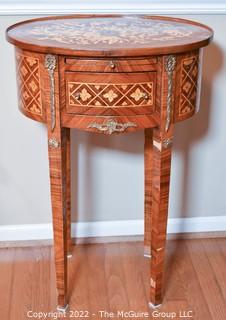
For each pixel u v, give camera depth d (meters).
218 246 1.77
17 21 1.52
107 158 1.71
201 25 1.40
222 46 1.60
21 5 1.50
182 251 1.74
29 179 1.72
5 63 1.56
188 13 1.55
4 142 1.66
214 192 1.81
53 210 1.35
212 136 1.72
